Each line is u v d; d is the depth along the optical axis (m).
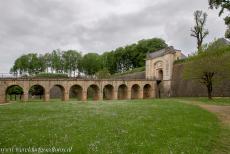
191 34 79.31
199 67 55.44
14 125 16.64
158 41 119.38
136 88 88.56
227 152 11.65
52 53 133.00
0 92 63.03
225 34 30.41
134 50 120.62
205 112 27.56
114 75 116.94
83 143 11.12
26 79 67.06
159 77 90.81
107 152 9.75
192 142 12.46
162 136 13.35
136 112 26.22
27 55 130.38
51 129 14.81
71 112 26.77
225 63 55.69
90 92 100.38
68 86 73.69
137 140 12.07
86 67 130.88
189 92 72.44
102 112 26.41
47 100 70.06
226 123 20.80
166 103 43.06
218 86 61.12
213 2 28.94
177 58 88.56
